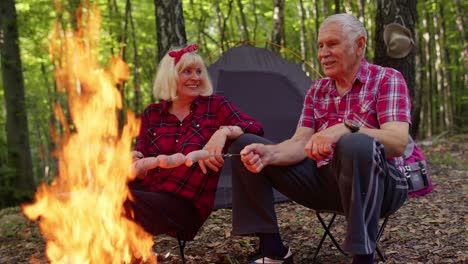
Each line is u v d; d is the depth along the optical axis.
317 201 2.52
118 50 12.87
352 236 2.07
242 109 4.80
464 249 2.81
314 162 2.50
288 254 2.49
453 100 18.80
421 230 3.30
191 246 3.32
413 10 6.45
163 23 5.95
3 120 13.88
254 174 2.41
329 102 2.55
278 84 4.88
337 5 12.27
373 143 2.08
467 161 6.72
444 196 4.44
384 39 6.30
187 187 2.63
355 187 2.07
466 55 15.34
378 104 2.37
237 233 2.46
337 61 2.40
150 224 2.54
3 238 4.16
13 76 9.34
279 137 4.79
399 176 2.36
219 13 14.90
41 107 19.58
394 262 2.68
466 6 14.73
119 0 15.29
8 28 9.21
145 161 2.56
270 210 2.42
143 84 18.31
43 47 11.00
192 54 2.74
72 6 10.44
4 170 8.95
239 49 5.03
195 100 2.80
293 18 16.94
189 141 2.68
